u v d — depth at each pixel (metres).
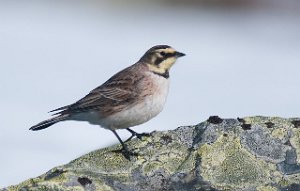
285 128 9.62
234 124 9.66
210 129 9.58
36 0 37.31
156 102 10.90
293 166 9.12
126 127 10.98
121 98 10.73
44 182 8.59
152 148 9.52
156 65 11.05
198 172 9.01
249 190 8.77
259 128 9.59
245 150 9.31
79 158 9.37
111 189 8.71
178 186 8.90
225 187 8.80
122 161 9.29
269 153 9.30
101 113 10.79
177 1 37.06
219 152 9.27
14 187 8.76
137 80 10.82
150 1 38.06
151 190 8.86
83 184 8.66
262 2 36.53
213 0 37.00
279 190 8.80
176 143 9.59
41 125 10.64
